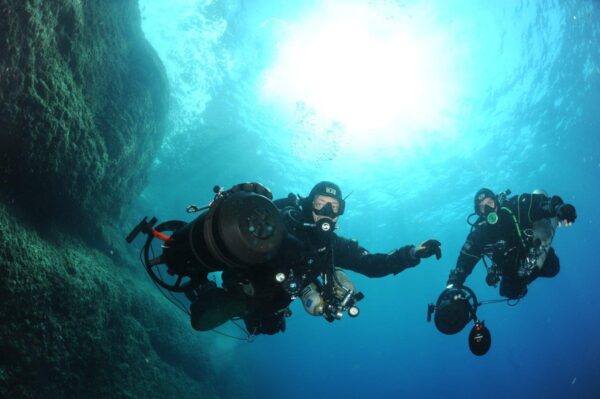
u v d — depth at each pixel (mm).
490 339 4039
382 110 18703
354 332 65438
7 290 6156
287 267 2484
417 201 26500
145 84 11672
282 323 3004
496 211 4770
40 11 6090
